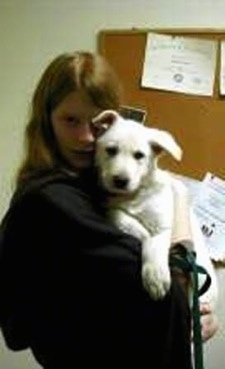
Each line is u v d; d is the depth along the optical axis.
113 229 1.13
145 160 1.33
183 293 1.13
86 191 1.22
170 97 2.22
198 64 2.22
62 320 1.14
